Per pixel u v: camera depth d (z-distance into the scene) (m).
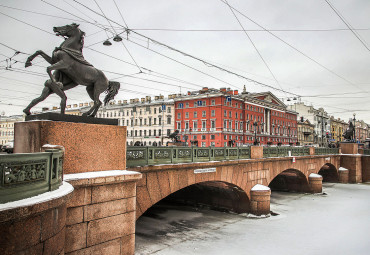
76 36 7.52
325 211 21.06
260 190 18.66
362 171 38.00
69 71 7.27
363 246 13.63
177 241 14.12
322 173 38.06
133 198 7.20
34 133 6.31
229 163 15.73
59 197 4.13
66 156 6.52
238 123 63.47
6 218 3.22
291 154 24.47
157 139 65.81
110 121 7.62
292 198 26.44
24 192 3.78
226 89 66.56
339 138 115.62
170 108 65.62
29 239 3.72
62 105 7.09
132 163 9.83
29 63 7.16
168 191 11.62
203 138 60.28
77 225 6.04
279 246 13.56
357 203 24.09
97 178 6.22
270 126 75.56
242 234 15.35
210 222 17.64
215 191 21.08
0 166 3.41
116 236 6.79
